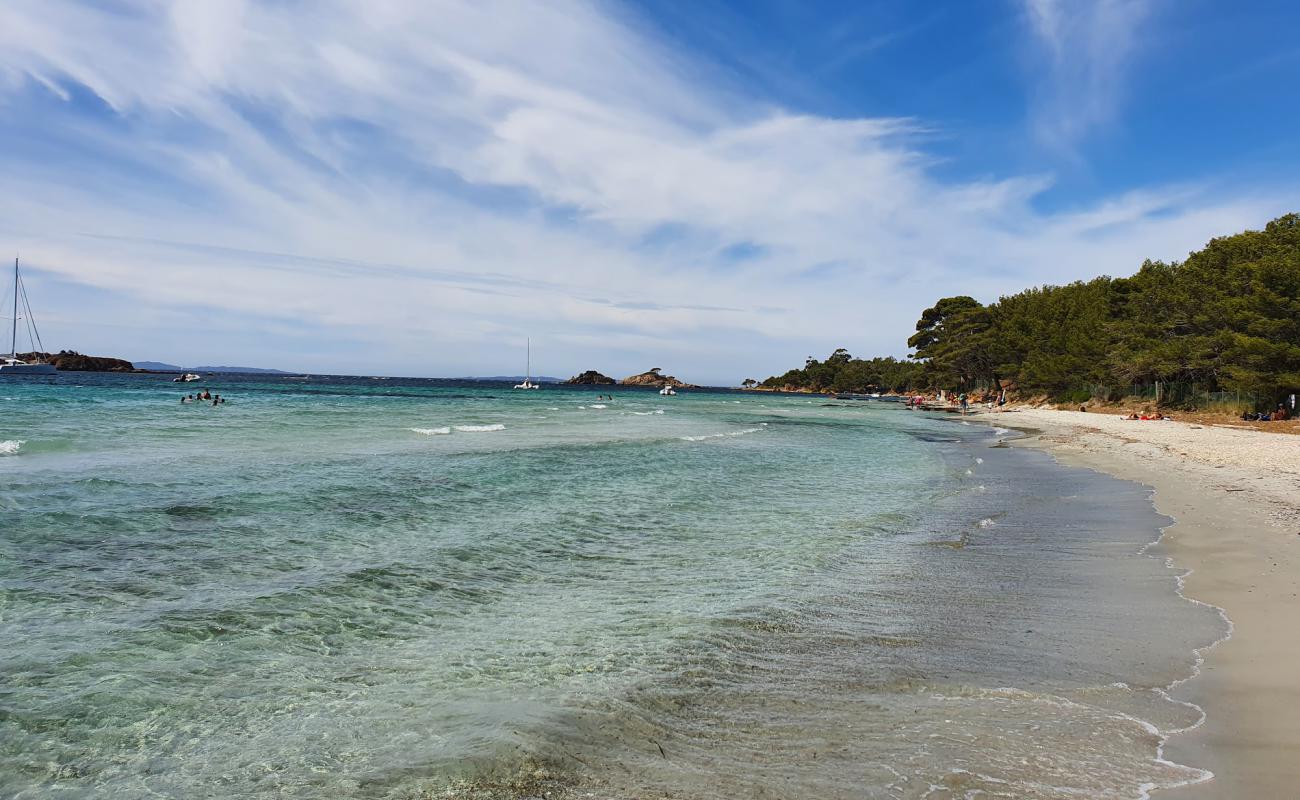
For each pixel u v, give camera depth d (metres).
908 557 10.39
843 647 6.56
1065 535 11.95
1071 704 5.15
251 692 5.43
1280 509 13.16
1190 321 54.06
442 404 63.59
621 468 20.27
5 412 31.41
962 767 4.21
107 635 6.46
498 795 4.00
